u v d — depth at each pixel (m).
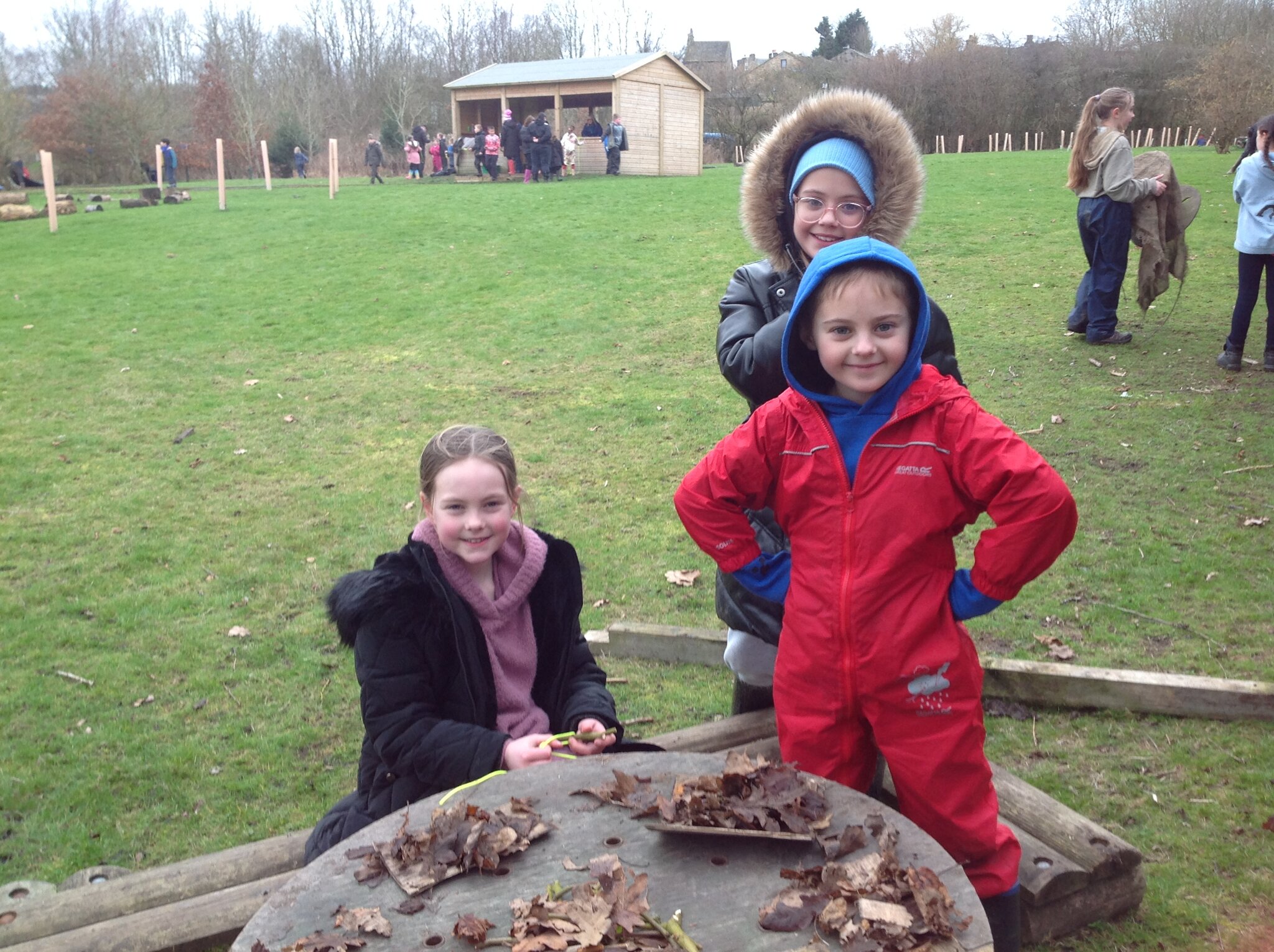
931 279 11.93
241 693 4.38
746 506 2.59
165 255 15.91
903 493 2.35
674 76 30.12
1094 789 3.41
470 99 31.09
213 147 49.44
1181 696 3.78
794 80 48.31
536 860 2.00
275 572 5.52
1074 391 7.81
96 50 54.88
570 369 9.43
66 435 8.00
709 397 8.41
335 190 23.95
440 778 2.48
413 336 10.82
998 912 2.39
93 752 3.97
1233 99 27.02
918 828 2.04
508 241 15.59
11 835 3.50
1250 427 6.80
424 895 1.91
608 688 4.32
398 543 5.84
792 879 1.91
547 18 71.38
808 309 2.45
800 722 2.47
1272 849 3.07
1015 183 19.52
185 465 7.28
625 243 15.06
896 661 2.34
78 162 42.72
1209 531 5.37
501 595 2.71
